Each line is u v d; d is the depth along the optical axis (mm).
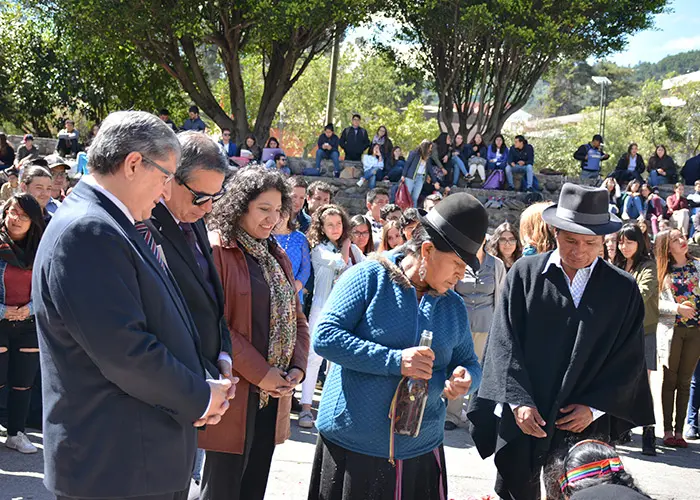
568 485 2469
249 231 3361
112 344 2148
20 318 4734
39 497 4172
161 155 2354
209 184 2939
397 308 2959
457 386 2943
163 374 2219
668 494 5070
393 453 2920
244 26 20234
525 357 3506
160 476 2309
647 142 48375
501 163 19250
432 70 23859
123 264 2229
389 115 40094
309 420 5949
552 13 21406
